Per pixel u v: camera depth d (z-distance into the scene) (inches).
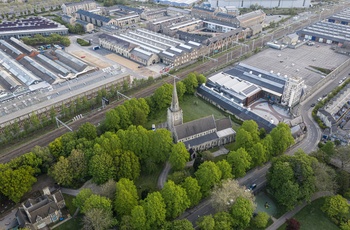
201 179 5285.4
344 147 5910.4
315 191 5442.9
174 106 6309.1
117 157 5713.6
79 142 6171.3
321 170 5329.7
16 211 5300.2
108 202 4849.9
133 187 5128.0
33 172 5674.2
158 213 4675.2
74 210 5359.3
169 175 5708.7
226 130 7062.0
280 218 5241.1
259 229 5014.8
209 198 5570.9
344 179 5492.1
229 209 4877.0
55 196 5280.5
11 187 5191.9
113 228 4877.0
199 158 6058.1
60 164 5615.2
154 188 5767.7
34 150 6018.7
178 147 5821.9
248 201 4837.6
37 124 7347.4
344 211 4960.6
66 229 5024.6
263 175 6117.1
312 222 5142.7
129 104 7372.1
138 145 6018.7
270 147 6127.0
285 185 5177.2
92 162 5625.0
